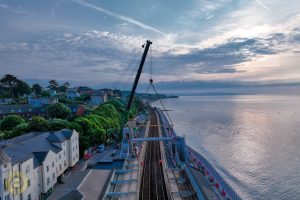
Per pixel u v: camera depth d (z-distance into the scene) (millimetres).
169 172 79688
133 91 123062
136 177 75062
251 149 126125
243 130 180875
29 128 97312
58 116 159625
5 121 120312
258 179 88438
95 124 113375
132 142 104625
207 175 80562
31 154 60438
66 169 80562
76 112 180125
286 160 107312
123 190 65625
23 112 175125
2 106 173250
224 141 146250
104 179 67500
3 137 93250
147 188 68062
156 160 94625
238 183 85000
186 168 80438
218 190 69625
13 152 55906
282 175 91438
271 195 76875
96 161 92938
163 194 64188
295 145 131375
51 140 75250
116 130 134375
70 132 84625
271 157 112062
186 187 67875
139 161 92562
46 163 64375
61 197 53781
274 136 155500
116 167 87688
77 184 60406
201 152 122562
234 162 106625
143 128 181625
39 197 61938
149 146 117812
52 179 68062
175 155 99188
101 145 111000
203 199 58375
